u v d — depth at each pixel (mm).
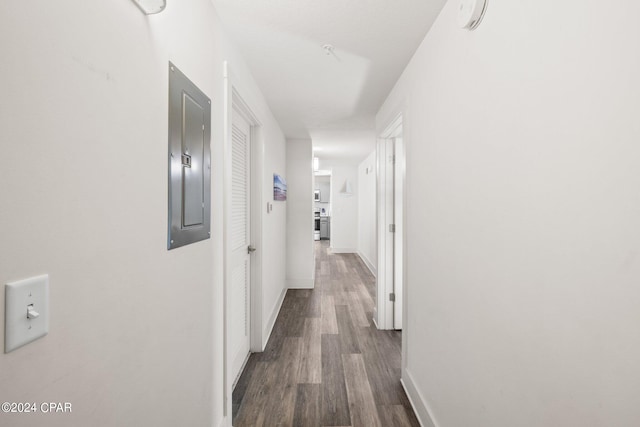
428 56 1745
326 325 3395
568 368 759
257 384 2256
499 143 1050
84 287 669
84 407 671
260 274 2752
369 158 6590
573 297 742
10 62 503
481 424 1181
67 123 617
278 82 2469
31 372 547
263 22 1654
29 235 540
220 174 1633
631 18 600
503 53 1023
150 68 925
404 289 2234
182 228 1151
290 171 4762
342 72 2287
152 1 834
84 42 658
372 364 2551
